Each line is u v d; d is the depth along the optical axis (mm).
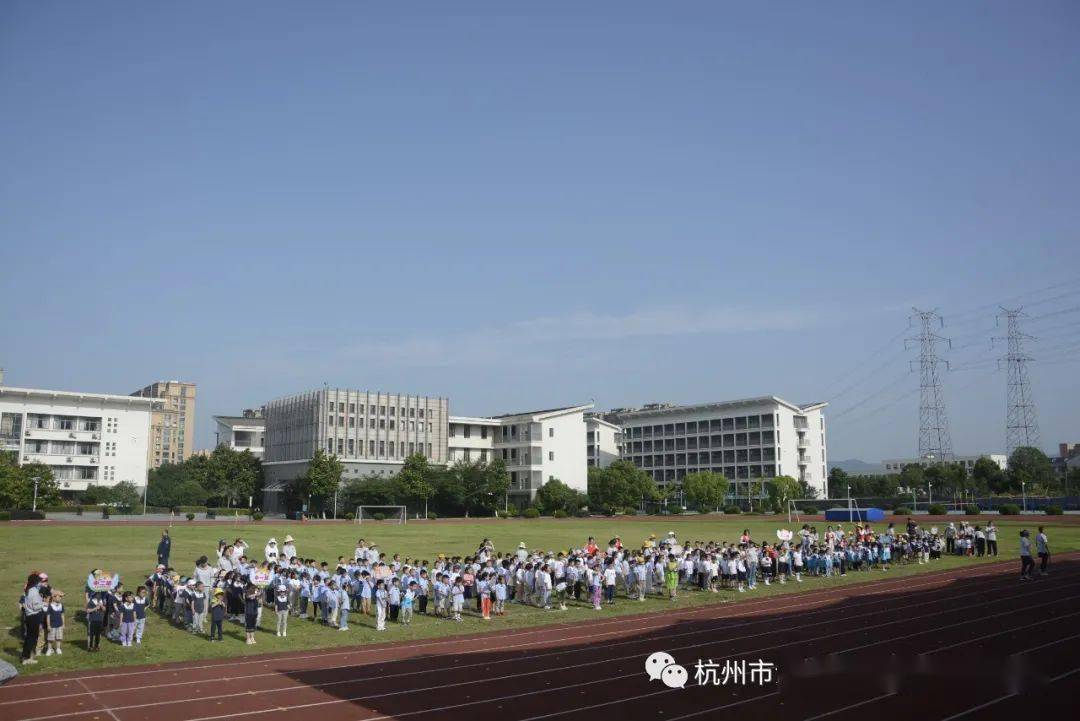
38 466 98188
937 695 18156
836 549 45719
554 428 134000
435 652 24562
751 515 120875
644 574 36344
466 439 135625
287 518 106688
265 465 131875
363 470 120625
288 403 128875
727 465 163500
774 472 156000
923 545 49875
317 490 109312
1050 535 66688
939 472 141000
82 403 113188
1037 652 22703
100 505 103125
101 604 24422
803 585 40844
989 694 18172
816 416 165750
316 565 39812
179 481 128500
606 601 35312
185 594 27797
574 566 34969
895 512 102625
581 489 135125
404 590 30078
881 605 33094
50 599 23375
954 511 109562
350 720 16828
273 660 23422
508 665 22391
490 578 32312
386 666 22391
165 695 19000
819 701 17859
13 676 20797
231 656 23984
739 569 39000
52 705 18062
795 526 84000
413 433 127000
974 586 38469
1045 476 156625
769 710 17250
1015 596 34438
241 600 29641
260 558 46375
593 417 172250
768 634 26766
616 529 79062
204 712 17484
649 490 130500
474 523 93250
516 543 59469
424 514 112750
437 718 16969
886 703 17578
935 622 28203
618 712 17281
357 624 29875
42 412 110438
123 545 51312
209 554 46969
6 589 32656
